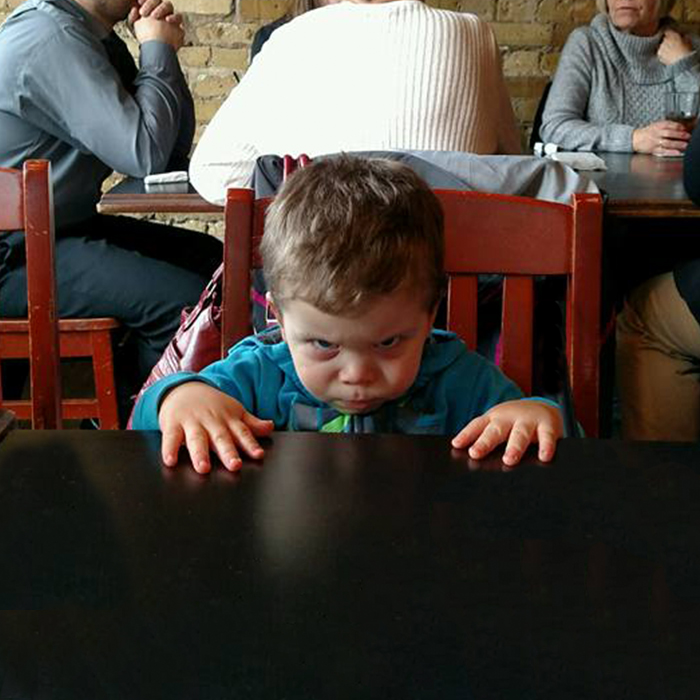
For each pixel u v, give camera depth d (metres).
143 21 2.30
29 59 2.06
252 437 0.69
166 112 2.19
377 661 0.44
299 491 0.62
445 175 1.49
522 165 1.51
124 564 0.53
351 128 1.67
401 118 1.66
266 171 1.51
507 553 0.54
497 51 1.80
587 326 1.11
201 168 1.81
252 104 1.72
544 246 1.11
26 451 0.68
